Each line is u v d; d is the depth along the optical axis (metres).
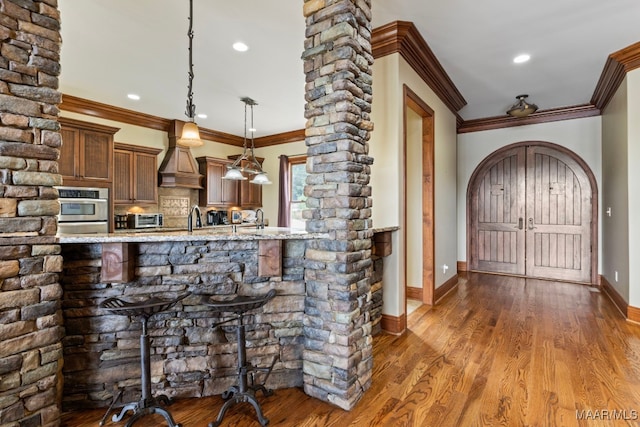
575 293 4.46
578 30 2.98
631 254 3.36
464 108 5.25
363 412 1.91
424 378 2.27
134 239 1.83
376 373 2.35
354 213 2.05
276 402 2.02
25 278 1.59
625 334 2.99
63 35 2.97
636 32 3.00
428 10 2.69
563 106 5.10
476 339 2.94
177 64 3.60
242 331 1.91
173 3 2.52
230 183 6.65
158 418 1.87
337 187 2.03
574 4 2.60
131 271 1.91
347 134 2.00
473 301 4.14
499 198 5.80
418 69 3.54
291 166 7.00
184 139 2.70
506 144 5.70
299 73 3.84
